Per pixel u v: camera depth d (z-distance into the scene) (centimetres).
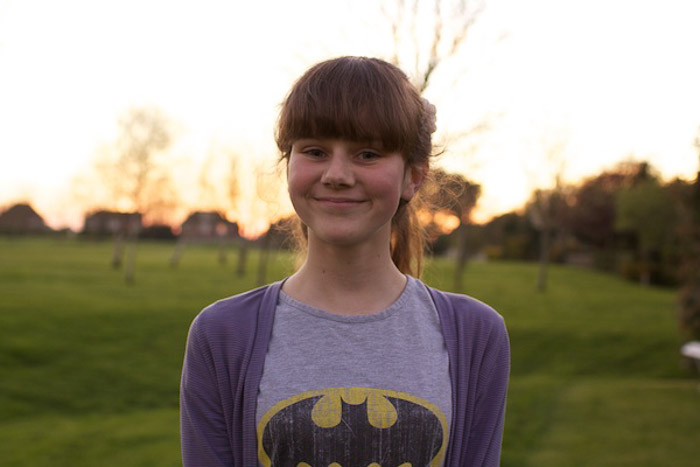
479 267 4125
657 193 3756
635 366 1505
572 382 1255
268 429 129
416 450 130
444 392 135
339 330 134
